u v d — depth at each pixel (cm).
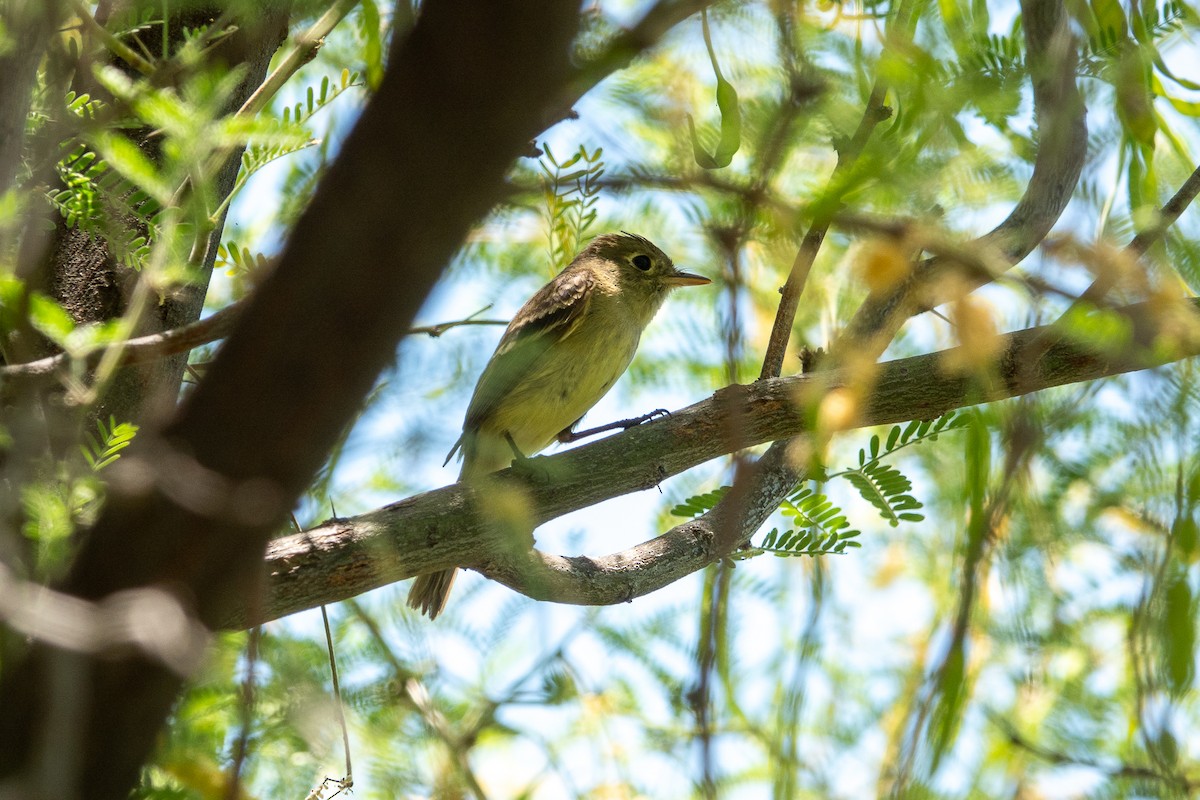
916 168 371
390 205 334
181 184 612
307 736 444
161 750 557
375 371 354
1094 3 628
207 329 572
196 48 607
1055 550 661
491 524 712
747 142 389
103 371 568
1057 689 854
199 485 349
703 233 413
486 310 805
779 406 791
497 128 326
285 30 812
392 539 735
